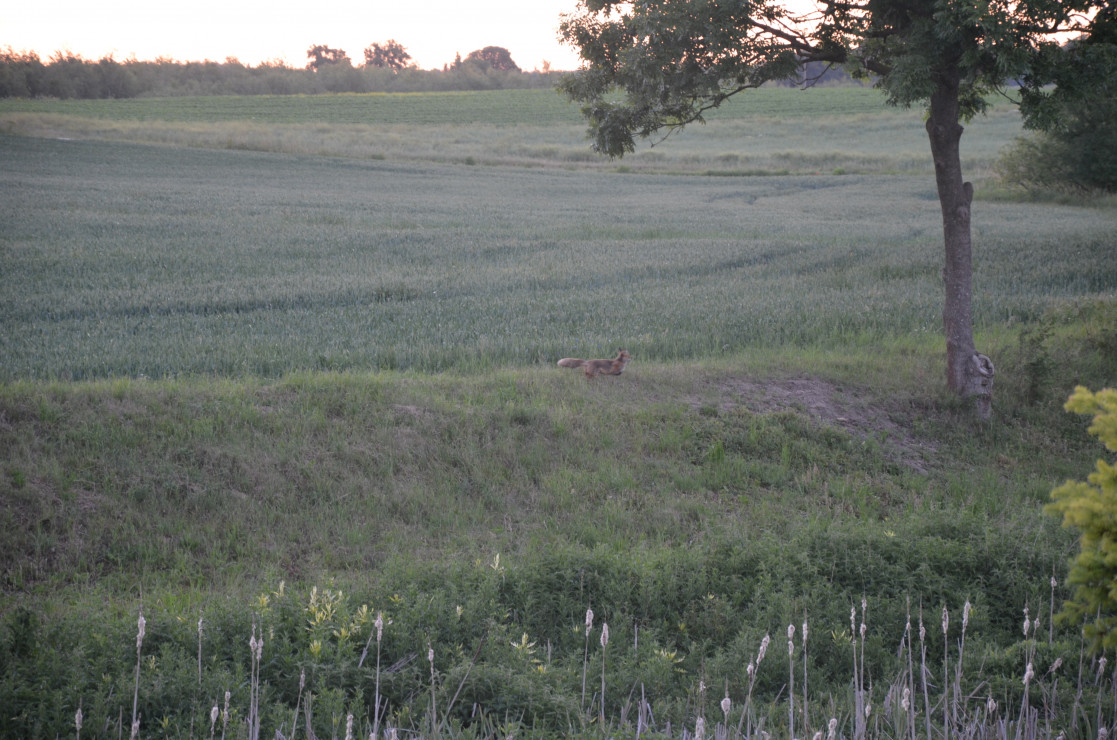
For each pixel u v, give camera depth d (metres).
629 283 57.62
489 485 23.84
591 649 14.68
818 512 23.06
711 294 51.53
